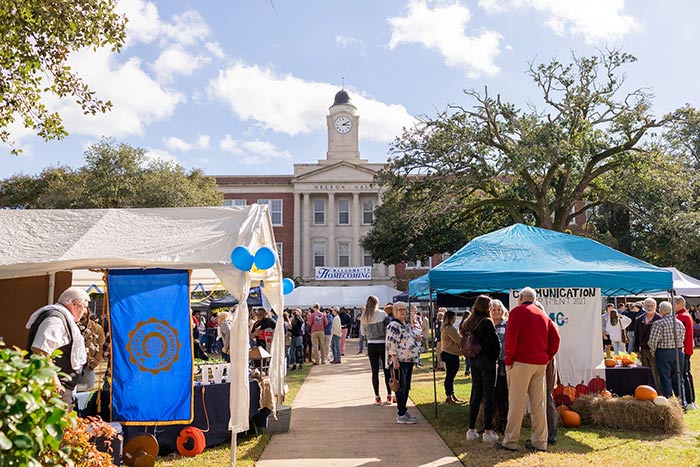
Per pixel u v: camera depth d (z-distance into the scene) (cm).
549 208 2500
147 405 704
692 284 1583
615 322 1479
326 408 1062
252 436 823
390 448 757
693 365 1653
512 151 2264
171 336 718
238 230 733
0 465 283
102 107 1145
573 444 758
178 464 682
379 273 4788
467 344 774
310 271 4812
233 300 2409
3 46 1018
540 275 852
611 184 2558
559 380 925
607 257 932
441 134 2373
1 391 290
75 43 1075
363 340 2462
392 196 2739
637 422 839
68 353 547
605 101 2312
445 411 1005
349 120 5100
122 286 718
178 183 3325
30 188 4481
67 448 346
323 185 4853
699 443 762
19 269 645
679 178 2297
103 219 773
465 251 962
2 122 1089
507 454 705
